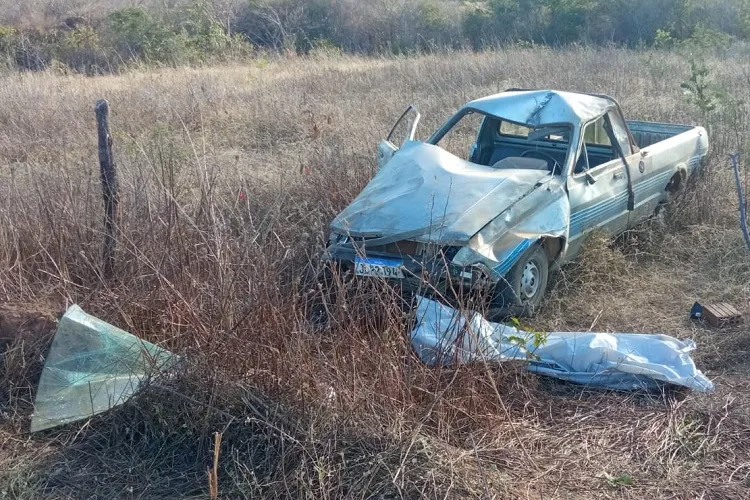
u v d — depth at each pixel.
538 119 6.00
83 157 7.74
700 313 5.31
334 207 6.49
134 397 3.91
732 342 4.89
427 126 9.41
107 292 4.66
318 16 22.22
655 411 4.15
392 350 4.05
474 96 11.28
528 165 5.95
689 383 4.29
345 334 4.09
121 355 4.10
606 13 20.27
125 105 10.95
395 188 5.47
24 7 21.42
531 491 3.49
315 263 5.12
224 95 11.63
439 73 13.20
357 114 10.40
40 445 3.86
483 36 20.86
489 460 3.68
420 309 4.50
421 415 3.83
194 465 3.70
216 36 18.45
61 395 3.98
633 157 6.33
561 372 4.45
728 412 4.11
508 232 5.02
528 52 15.23
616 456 3.79
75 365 4.05
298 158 8.00
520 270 5.06
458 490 3.39
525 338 4.49
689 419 4.07
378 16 22.20
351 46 21.69
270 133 9.91
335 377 3.86
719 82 12.03
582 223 5.75
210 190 5.32
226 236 4.69
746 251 6.15
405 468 3.45
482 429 3.87
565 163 5.65
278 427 3.71
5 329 4.50
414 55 17.67
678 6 19.75
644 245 6.45
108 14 21.02
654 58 14.31
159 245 5.00
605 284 5.77
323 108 10.74
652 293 5.73
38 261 5.21
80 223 5.31
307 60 17.17
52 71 15.52
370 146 8.34
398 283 4.91
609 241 6.17
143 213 5.35
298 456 3.55
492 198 5.11
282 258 4.85
